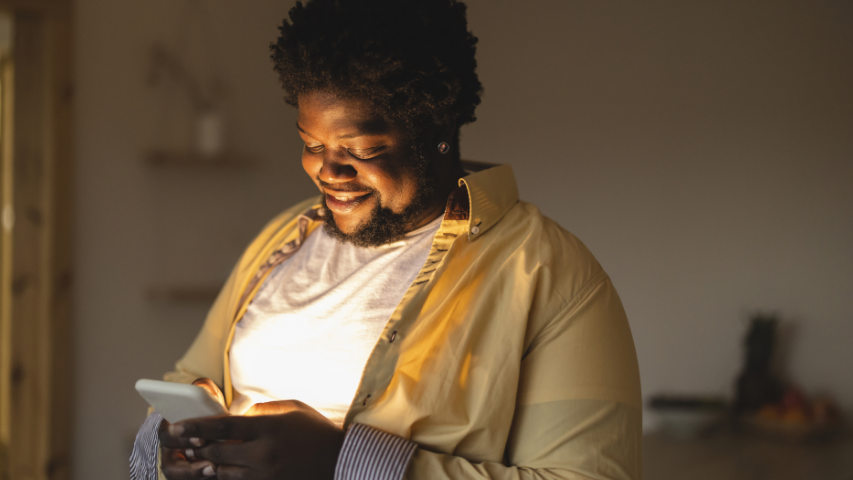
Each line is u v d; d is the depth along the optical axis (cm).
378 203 77
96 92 235
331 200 77
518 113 253
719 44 229
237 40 257
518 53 253
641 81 239
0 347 328
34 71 228
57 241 228
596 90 244
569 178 248
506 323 72
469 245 77
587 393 69
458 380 71
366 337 76
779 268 223
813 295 219
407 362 73
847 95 214
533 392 71
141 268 243
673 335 236
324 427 69
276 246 96
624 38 241
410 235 81
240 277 98
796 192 221
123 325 240
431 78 73
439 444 70
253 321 84
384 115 72
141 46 241
